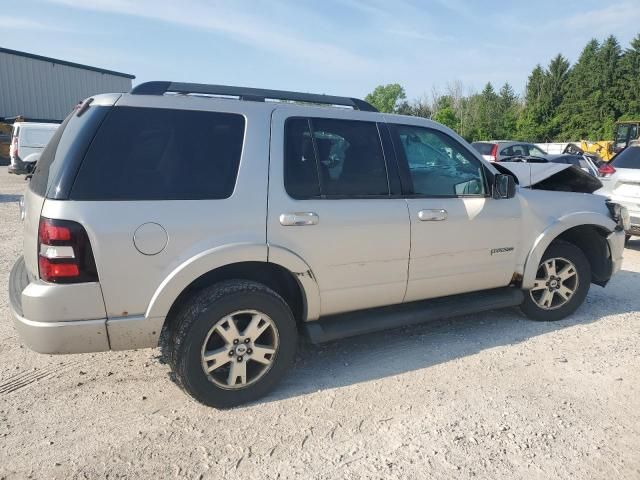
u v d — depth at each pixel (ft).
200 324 9.83
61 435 9.47
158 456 8.90
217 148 10.27
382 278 12.09
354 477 8.38
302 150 11.12
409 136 12.71
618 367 12.46
